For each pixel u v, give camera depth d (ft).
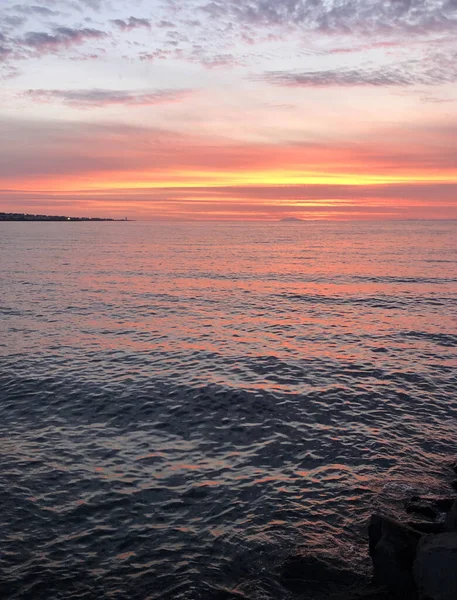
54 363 75.77
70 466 45.27
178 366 75.25
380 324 106.63
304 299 142.31
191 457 47.37
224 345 88.17
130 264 255.50
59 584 30.81
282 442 50.52
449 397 62.75
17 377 68.80
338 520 37.29
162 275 204.23
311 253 345.10
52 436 51.49
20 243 458.50
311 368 74.54
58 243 467.93
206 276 201.87
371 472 44.52
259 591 30.04
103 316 114.11
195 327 103.35
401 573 28.68
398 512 38.19
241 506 39.14
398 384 67.46
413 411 58.34
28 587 30.50
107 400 61.11
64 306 126.82
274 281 185.68
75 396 62.28
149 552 33.83
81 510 38.47
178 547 34.35
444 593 26.30
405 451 48.55
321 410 58.59
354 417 56.65
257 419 56.18
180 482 42.70
